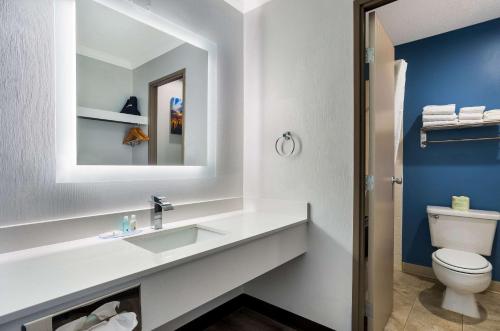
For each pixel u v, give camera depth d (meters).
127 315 0.80
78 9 1.20
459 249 2.25
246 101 2.02
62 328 0.68
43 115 1.08
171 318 0.93
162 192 1.50
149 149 1.46
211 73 1.79
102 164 1.28
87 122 1.23
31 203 1.05
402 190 2.67
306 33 1.72
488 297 2.14
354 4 1.52
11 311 0.59
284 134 1.79
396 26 2.32
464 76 2.34
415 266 2.61
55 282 0.74
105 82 1.30
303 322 1.75
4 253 0.97
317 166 1.67
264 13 1.92
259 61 1.94
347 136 1.56
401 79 2.13
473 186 2.32
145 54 1.45
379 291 1.61
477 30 2.28
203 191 1.74
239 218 1.66
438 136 2.48
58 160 1.13
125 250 1.03
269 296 1.92
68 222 1.13
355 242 1.52
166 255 0.97
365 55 1.54
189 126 1.66
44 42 1.09
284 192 1.81
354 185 1.52
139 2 1.41
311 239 1.70
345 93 1.56
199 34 1.71
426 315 1.90
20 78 1.03
